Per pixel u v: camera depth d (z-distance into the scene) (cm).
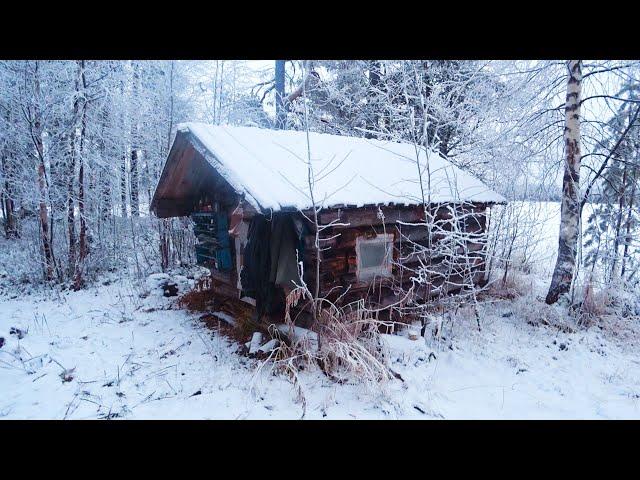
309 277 502
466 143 1007
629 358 512
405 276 609
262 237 504
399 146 815
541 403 404
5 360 491
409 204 559
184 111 1148
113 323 666
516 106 766
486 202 696
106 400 403
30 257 1008
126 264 1111
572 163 646
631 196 781
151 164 1152
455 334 573
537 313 643
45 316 705
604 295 650
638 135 720
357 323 459
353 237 537
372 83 1168
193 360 505
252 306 613
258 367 413
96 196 1102
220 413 375
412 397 402
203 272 1037
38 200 925
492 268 838
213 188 674
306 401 393
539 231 874
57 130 944
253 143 570
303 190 473
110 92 970
